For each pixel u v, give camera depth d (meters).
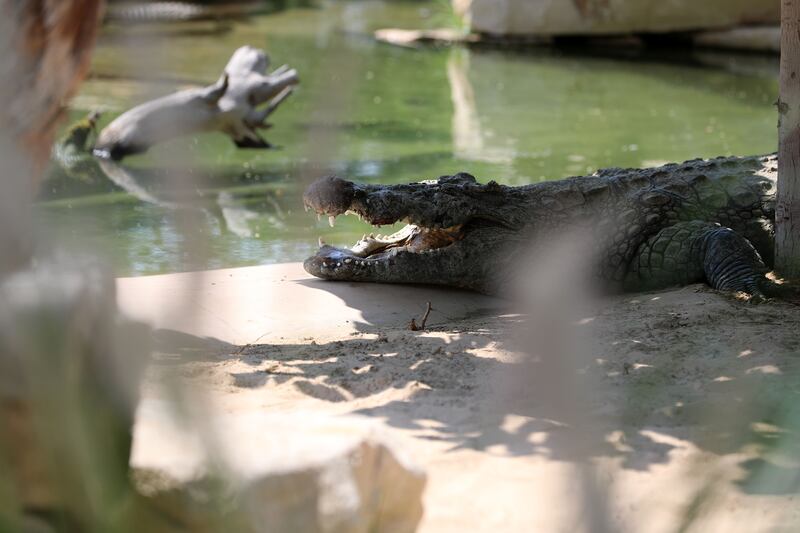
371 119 14.21
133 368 2.97
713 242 7.23
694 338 5.70
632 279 7.63
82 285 2.83
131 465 2.92
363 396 4.87
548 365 2.58
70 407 2.71
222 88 11.77
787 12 6.50
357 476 3.02
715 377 5.03
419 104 15.46
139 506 2.90
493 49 21.73
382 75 18.12
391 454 3.20
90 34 3.46
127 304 5.96
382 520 3.18
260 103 12.36
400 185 7.57
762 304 6.48
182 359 5.43
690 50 21.69
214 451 2.80
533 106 15.38
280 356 5.62
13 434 2.71
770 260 7.79
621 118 14.40
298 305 6.92
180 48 20.06
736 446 4.13
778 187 6.93
